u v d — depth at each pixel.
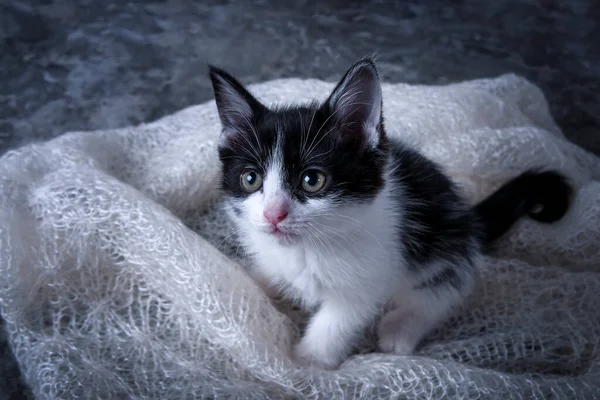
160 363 0.44
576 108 0.67
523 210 0.51
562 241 0.51
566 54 0.74
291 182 0.41
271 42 0.74
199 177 0.53
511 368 0.45
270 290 0.49
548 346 0.45
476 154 0.53
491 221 0.51
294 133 0.42
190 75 0.69
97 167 0.51
